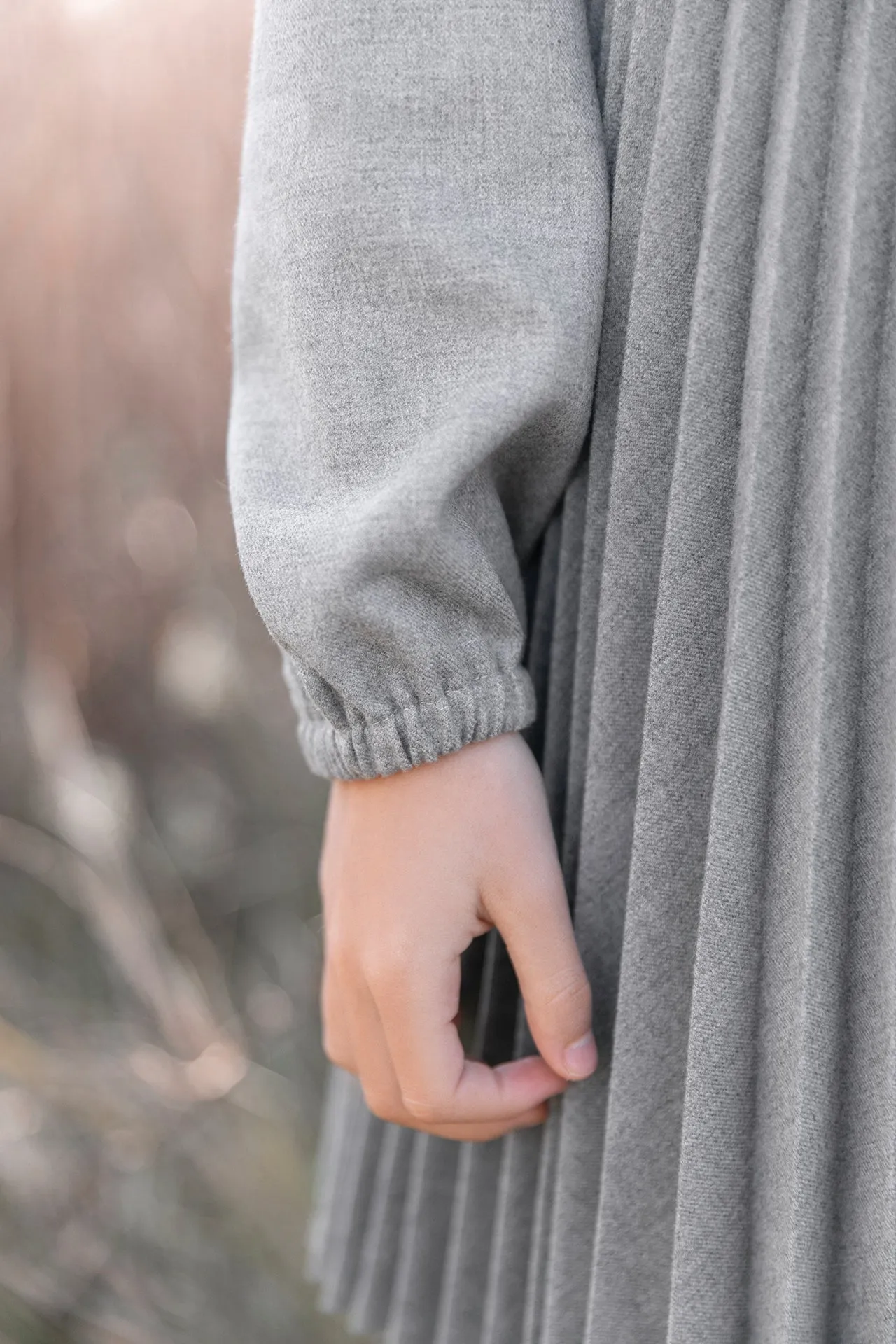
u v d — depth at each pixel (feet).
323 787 3.49
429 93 1.55
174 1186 2.67
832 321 1.48
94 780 3.29
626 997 1.57
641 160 1.55
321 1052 3.11
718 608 1.54
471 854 1.56
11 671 3.49
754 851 1.52
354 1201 1.93
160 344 3.34
